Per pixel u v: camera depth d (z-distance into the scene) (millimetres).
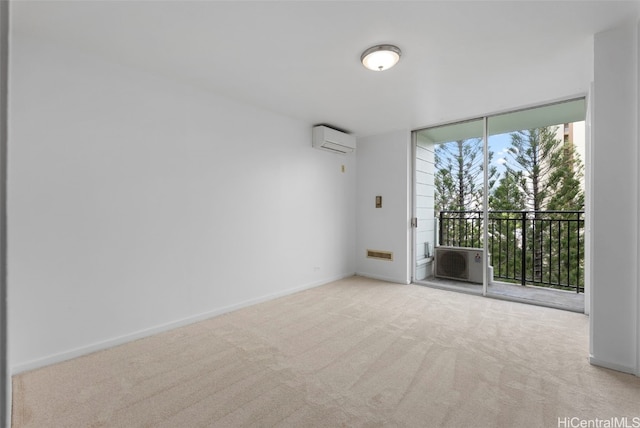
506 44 2141
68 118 2143
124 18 1844
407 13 1820
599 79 2018
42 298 2029
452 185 4359
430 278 4449
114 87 2357
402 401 1665
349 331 2600
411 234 4324
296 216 3838
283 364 2057
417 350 2250
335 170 4422
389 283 4266
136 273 2457
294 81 2738
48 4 1703
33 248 2000
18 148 1955
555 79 2680
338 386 1805
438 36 2051
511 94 3018
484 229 3680
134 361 2094
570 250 3719
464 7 1769
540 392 1736
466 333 2557
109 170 2324
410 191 4320
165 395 1719
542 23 1911
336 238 4445
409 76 2633
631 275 1945
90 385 1810
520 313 3049
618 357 1972
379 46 2158
